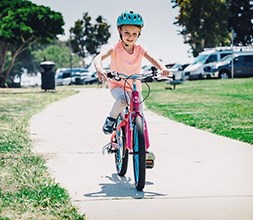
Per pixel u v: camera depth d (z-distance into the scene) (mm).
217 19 63156
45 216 4844
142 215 4969
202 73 40281
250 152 8258
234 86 28156
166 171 6875
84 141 9555
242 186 6043
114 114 6188
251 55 39812
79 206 5254
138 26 5902
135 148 5859
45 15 40875
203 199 5512
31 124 12320
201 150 8500
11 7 41594
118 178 6547
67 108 17344
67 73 63844
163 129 11336
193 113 14688
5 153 7969
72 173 6820
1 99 22484
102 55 5918
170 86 32094
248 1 64875
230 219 4836
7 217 4750
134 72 6062
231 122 12188
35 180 6184
